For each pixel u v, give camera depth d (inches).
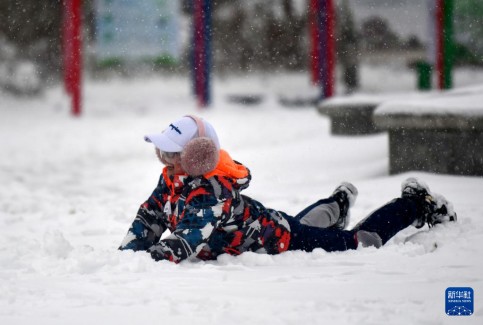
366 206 674.8
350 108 1417.3
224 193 405.7
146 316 298.7
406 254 430.9
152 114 2588.6
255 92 3134.8
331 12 2588.6
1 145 1708.9
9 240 554.3
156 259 400.2
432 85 2647.6
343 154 1153.4
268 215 424.5
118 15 2659.9
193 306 311.7
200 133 408.2
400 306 310.7
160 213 431.2
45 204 794.2
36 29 3405.5
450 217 476.7
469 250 432.5
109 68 3481.8
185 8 3095.5
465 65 3538.4
